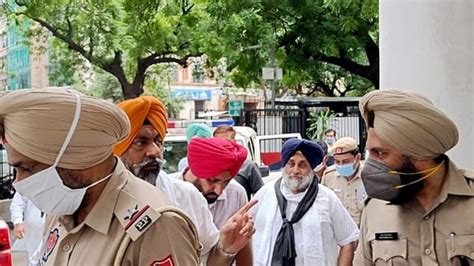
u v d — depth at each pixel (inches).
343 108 852.6
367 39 599.8
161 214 72.9
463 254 90.9
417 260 93.8
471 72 141.9
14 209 231.6
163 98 1277.1
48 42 839.7
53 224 80.4
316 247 150.3
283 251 150.9
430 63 144.3
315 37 587.2
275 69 593.9
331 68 820.0
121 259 71.2
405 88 147.7
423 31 144.2
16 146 70.3
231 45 597.3
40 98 70.5
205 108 1633.9
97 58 748.6
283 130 774.5
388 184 92.8
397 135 89.0
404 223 95.8
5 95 71.9
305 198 153.5
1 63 1139.9
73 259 74.2
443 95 143.1
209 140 129.3
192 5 662.5
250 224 110.3
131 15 657.6
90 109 71.4
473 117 142.0
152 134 109.7
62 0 694.5
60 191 72.2
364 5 505.7
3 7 701.3
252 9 585.6
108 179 74.9
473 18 141.7
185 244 74.9
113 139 73.6
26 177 71.4
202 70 827.4
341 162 216.2
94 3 700.0
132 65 771.4
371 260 101.2
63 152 70.2
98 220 73.1
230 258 111.2
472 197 92.0
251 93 1249.4
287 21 598.9
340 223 153.9
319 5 583.2
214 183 130.6
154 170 110.5
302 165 153.6
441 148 89.5
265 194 158.4
